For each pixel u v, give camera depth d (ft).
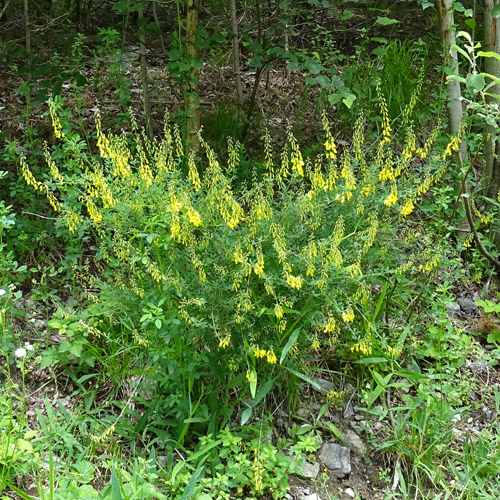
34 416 11.53
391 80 18.44
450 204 15.90
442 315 13.25
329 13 21.75
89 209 10.82
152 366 11.67
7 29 18.88
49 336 12.91
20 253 14.12
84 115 17.81
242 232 11.28
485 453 11.42
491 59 15.12
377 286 14.12
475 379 13.03
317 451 11.70
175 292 10.86
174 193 10.62
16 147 16.19
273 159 16.98
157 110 18.56
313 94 20.12
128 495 9.41
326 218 12.23
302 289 11.10
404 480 11.44
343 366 13.12
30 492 10.15
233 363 11.00
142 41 16.39
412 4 24.13
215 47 20.93
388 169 11.89
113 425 10.65
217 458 10.83
